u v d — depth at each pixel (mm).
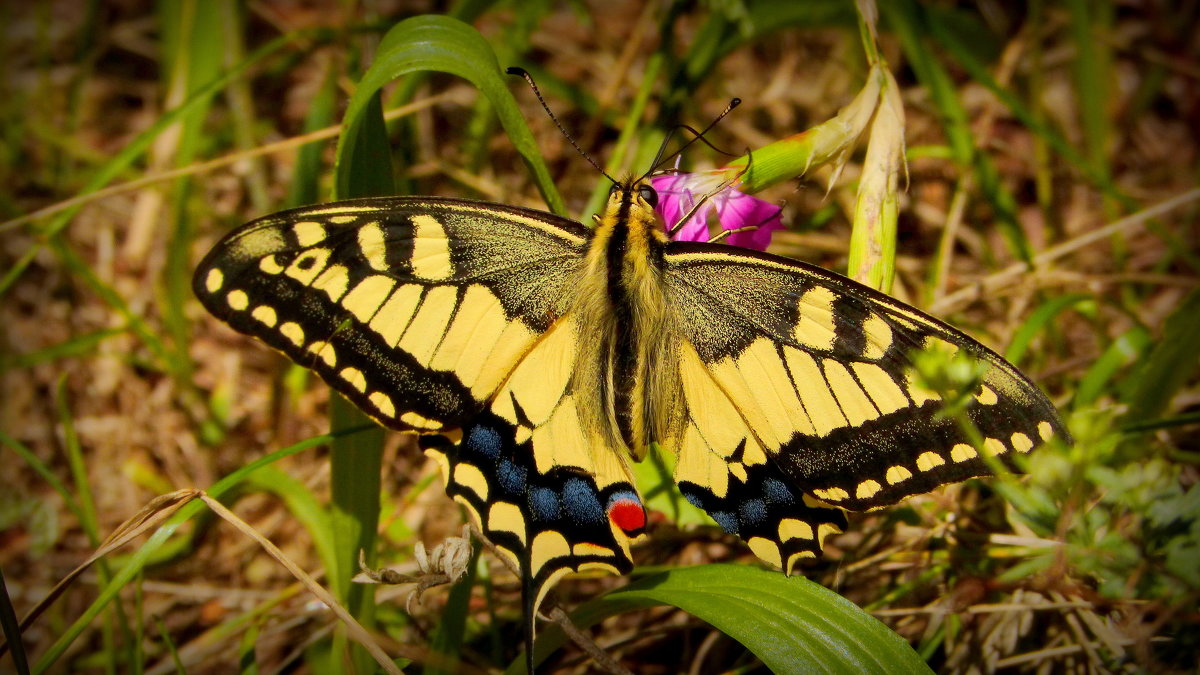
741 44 631
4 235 638
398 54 567
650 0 700
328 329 561
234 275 558
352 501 575
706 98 661
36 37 698
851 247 576
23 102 653
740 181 575
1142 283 629
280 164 653
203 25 627
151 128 613
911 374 558
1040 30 640
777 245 629
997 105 636
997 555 577
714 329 566
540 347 567
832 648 556
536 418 566
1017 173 649
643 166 622
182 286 620
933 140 652
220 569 611
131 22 714
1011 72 649
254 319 559
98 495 619
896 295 626
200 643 598
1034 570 566
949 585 581
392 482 614
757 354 565
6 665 597
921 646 579
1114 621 568
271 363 631
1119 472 564
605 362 567
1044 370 613
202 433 625
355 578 562
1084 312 612
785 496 563
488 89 570
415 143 635
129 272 639
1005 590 573
